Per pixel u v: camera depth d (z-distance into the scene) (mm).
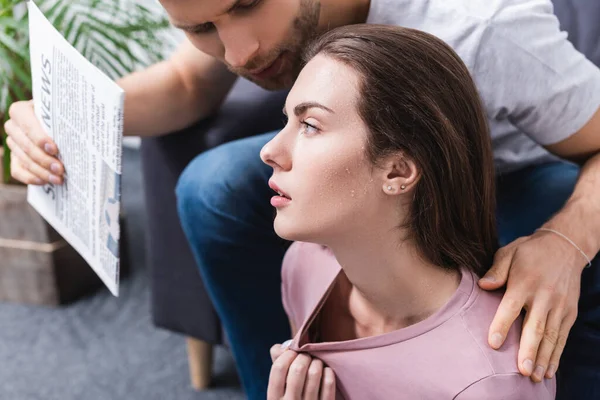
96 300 1587
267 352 1074
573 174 964
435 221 672
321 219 654
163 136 1122
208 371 1314
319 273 833
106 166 784
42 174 928
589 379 814
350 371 705
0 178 1450
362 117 630
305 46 837
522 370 646
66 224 965
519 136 967
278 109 1155
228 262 1009
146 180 1157
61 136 878
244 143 1031
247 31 777
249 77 877
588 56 1062
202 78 1086
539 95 842
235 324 1062
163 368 1383
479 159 699
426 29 868
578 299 774
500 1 847
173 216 1149
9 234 1492
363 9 904
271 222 1008
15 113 965
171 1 740
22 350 1421
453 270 712
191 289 1189
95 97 752
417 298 708
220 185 970
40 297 1553
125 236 1657
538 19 846
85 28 1261
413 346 676
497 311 683
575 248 779
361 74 631
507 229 957
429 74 645
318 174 642
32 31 874
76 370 1369
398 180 642
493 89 849
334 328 811
